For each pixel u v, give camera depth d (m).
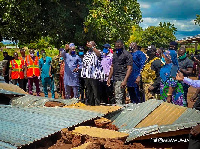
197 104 4.77
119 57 7.14
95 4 16.78
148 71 7.72
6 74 11.82
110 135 4.06
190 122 4.15
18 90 6.97
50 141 4.36
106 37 16.62
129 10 17.14
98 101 8.12
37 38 17.39
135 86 7.54
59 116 4.81
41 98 6.00
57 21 16.14
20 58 11.36
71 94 9.68
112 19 16.47
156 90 7.15
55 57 10.90
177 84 5.75
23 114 5.02
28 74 11.35
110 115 5.11
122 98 7.24
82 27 17.33
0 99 6.35
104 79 8.05
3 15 15.10
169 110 4.81
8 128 4.40
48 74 10.86
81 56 9.65
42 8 16.30
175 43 6.80
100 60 8.06
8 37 16.80
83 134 4.07
